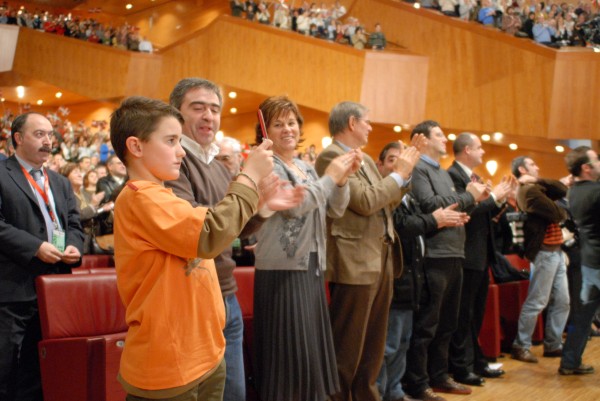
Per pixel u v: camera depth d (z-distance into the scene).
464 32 11.03
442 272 3.39
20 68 15.77
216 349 1.58
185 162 2.02
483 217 3.79
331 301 2.76
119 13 20.59
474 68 10.91
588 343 5.19
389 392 3.29
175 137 1.57
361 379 2.85
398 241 3.02
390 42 12.09
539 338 5.09
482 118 10.79
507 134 10.58
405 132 12.64
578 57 9.97
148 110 1.55
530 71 10.33
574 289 4.77
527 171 4.82
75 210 3.12
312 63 11.96
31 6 20.23
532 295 4.50
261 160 1.56
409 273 3.26
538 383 3.85
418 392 3.40
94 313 2.72
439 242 3.39
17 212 2.78
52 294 2.62
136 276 1.51
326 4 13.88
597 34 10.50
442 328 3.55
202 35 13.62
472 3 11.52
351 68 11.50
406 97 11.34
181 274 1.52
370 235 2.74
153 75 14.45
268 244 2.32
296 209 2.24
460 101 11.01
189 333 1.51
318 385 2.29
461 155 3.92
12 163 2.87
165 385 1.47
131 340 1.51
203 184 2.04
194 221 1.45
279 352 2.27
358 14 12.73
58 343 2.48
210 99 2.10
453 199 3.37
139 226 1.50
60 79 15.34
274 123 2.45
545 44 10.54
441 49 11.27
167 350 1.48
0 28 15.68
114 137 1.58
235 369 2.12
